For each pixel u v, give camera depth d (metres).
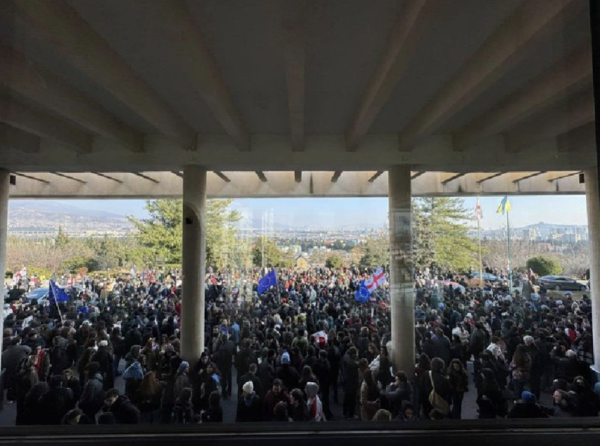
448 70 5.30
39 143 5.97
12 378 4.27
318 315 7.17
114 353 5.45
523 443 1.32
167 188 8.29
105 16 3.89
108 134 6.71
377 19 4.08
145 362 5.72
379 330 6.53
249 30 4.27
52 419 2.37
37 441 1.30
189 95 6.10
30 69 4.55
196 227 7.96
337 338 6.34
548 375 3.48
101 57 4.42
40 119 5.55
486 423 1.40
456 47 4.63
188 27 4.03
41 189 6.93
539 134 5.40
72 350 4.92
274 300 7.79
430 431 1.36
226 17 3.99
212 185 9.00
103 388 4.37
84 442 1.31
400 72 4.65
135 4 3.42
